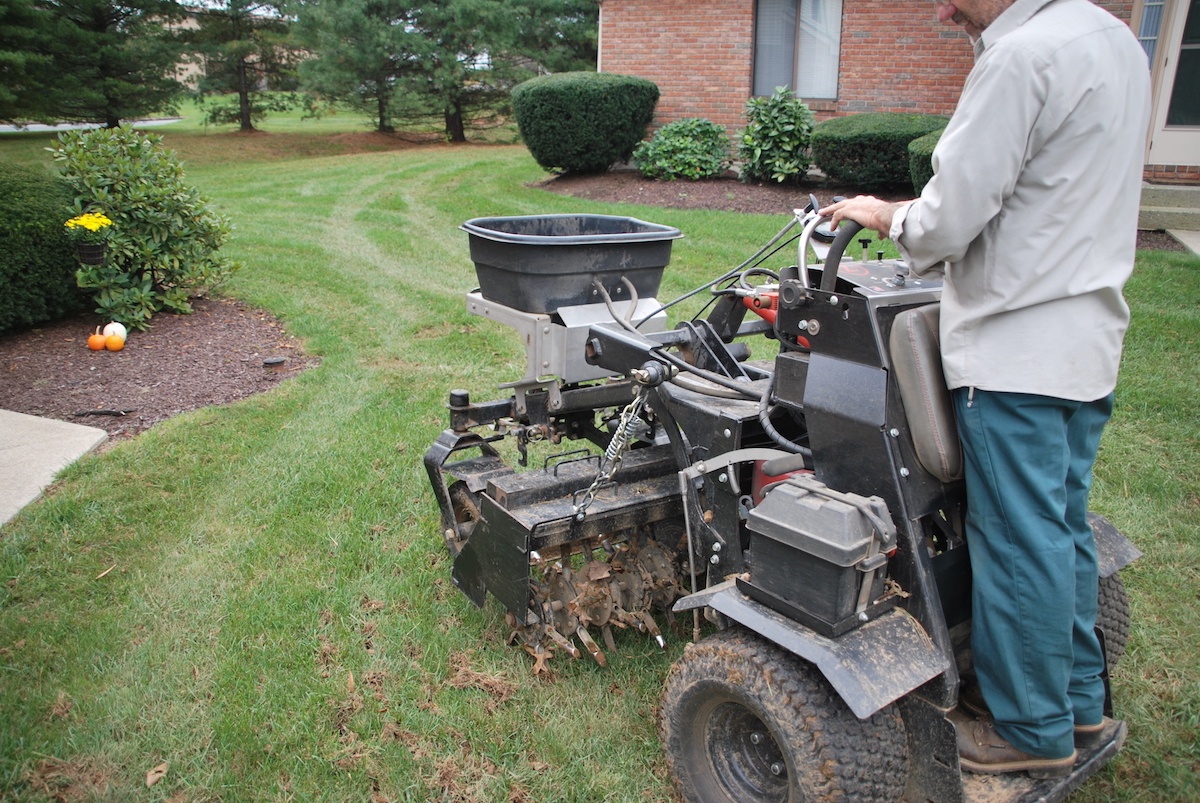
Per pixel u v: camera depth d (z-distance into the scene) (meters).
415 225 10.69
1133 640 3.26
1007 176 1.95
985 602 2.19
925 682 2.13
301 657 3.15
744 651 2.27
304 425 5.05
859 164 10.90
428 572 3.69
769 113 11.71
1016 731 2.24
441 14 20.22
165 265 6.90
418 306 7.33
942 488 2.33
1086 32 1.95
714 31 12.69
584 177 13.13
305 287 7.95
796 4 12.41
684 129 12.48
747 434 2.89
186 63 20.89
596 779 2.67
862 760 2.12
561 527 2.92
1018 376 2.05
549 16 22.50
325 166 16.38
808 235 2.49
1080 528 2.28
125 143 6.98
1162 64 10.75
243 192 13.34
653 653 3.22
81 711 2.89
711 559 2.79
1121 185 2.04
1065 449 2.11
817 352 2.37
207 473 4.47
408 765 2.70
